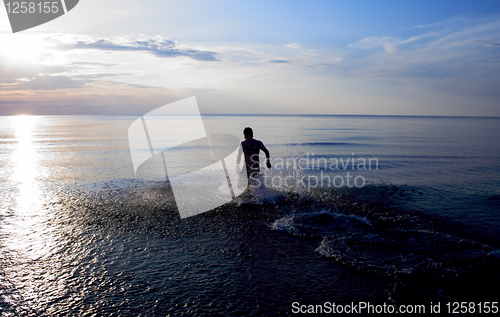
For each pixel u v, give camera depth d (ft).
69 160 37.91
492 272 9.73
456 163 38.73
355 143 72.64
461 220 15.48
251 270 9.96
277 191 20.81
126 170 31.04
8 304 7.85
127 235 13.07
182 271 9.85
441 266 10.14
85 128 135.03
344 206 17.90
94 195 20.15
